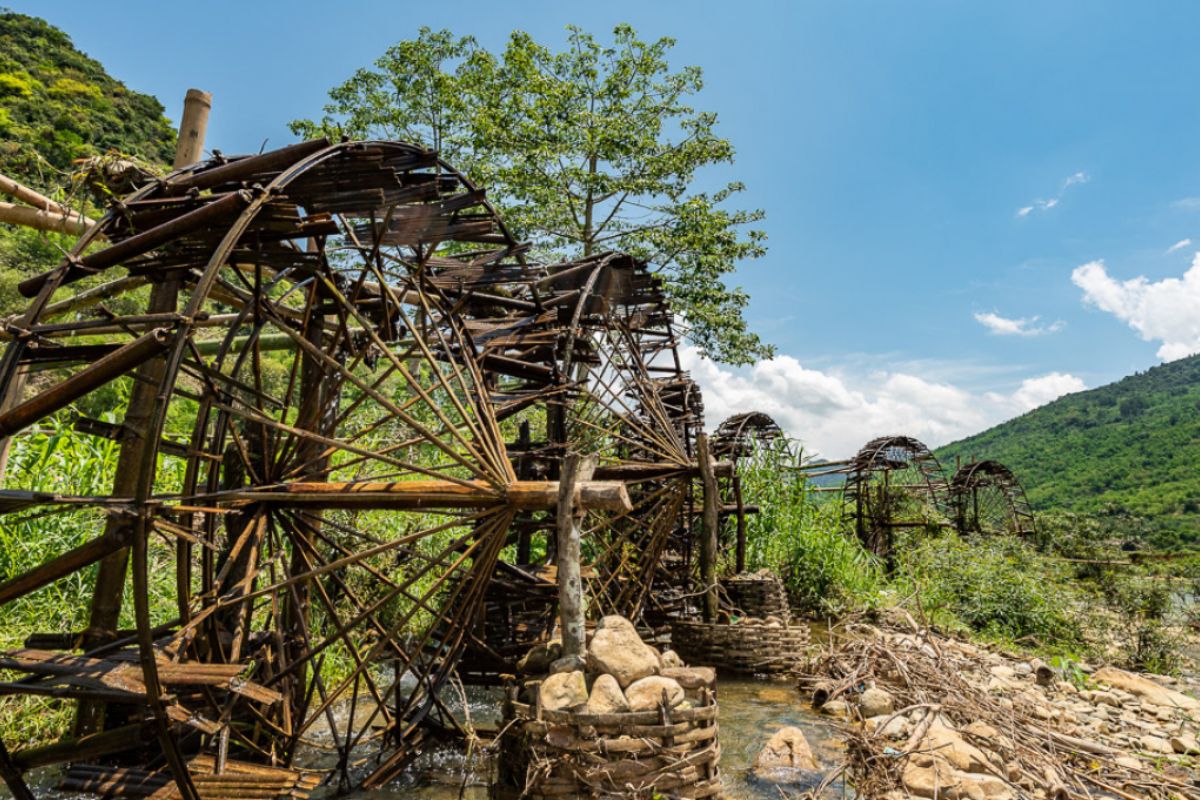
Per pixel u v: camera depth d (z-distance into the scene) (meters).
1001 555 14.73
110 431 5.09
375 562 8.65
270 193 4.11
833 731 6.63
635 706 4.26
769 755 5.79
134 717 4.96
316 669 5.50
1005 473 21.80
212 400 4.86
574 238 19.20
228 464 5.75
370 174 4.62
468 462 5.04
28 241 17.92
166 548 7.45
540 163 18.33
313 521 5.52
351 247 5.73
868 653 8.15
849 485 19.45
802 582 12.79
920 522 17.77
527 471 8.96
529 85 18.25
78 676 3.70
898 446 18.62
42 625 6.22
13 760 3.59
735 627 8.93
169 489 8.30
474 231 5.81
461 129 19.72
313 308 5.87
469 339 7.13
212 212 4.06
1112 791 5.25
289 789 3.98
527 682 4.64
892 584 14.19
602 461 9.43
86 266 4.25
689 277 19.27
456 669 7.10
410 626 8.68
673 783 4.12
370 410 12.72
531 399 7.93
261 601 6.73
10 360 3.99
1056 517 21.92
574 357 9.56
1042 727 6.34
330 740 6.12
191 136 6.28
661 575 10.60
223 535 5.96
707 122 19.02
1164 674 10.61
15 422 3.46
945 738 5.73
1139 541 27.88
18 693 3.56
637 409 10.23
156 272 5.23
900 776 5.04
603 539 9.15
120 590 4.99
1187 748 6.38
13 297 16.36
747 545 12.86
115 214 4.52
